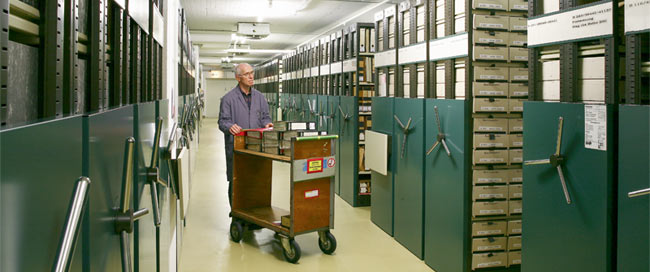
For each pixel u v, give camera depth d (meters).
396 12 4.09
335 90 6.23
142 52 2.10
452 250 3.18
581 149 1.99
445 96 3.28
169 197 2.70
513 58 3.07
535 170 2.29
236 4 8.95
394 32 4.14
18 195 0.55
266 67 15.58
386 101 4.29
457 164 3.10
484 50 3.00
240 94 4.58
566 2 2.08
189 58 7.66
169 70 3.13
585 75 2.07
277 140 3.79
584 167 1.97
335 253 3.82
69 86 1.05
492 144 3.07
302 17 10.30
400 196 4.02
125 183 1.10
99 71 1.32
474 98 3.02
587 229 1.96
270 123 4.38
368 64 5.39
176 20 3.88
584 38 1.97
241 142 4.20
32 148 0.59
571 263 2.06
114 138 1.07
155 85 2.52
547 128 2.20
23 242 0.57
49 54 0.96
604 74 1.93
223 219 4.91
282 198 5.91
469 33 2.97
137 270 1.39
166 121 2.56
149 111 1.73
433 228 3.44
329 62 6.51
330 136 3.62
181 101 5.01
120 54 1.55
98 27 1.31
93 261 0.86
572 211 2.05
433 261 3.45
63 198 0.72
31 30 0.91
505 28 3.04
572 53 2.06
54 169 0.68
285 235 3.58
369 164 4.62
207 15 10.11
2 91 0.68
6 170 0.52
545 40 2.23
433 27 3.42
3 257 0.51
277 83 12.86
